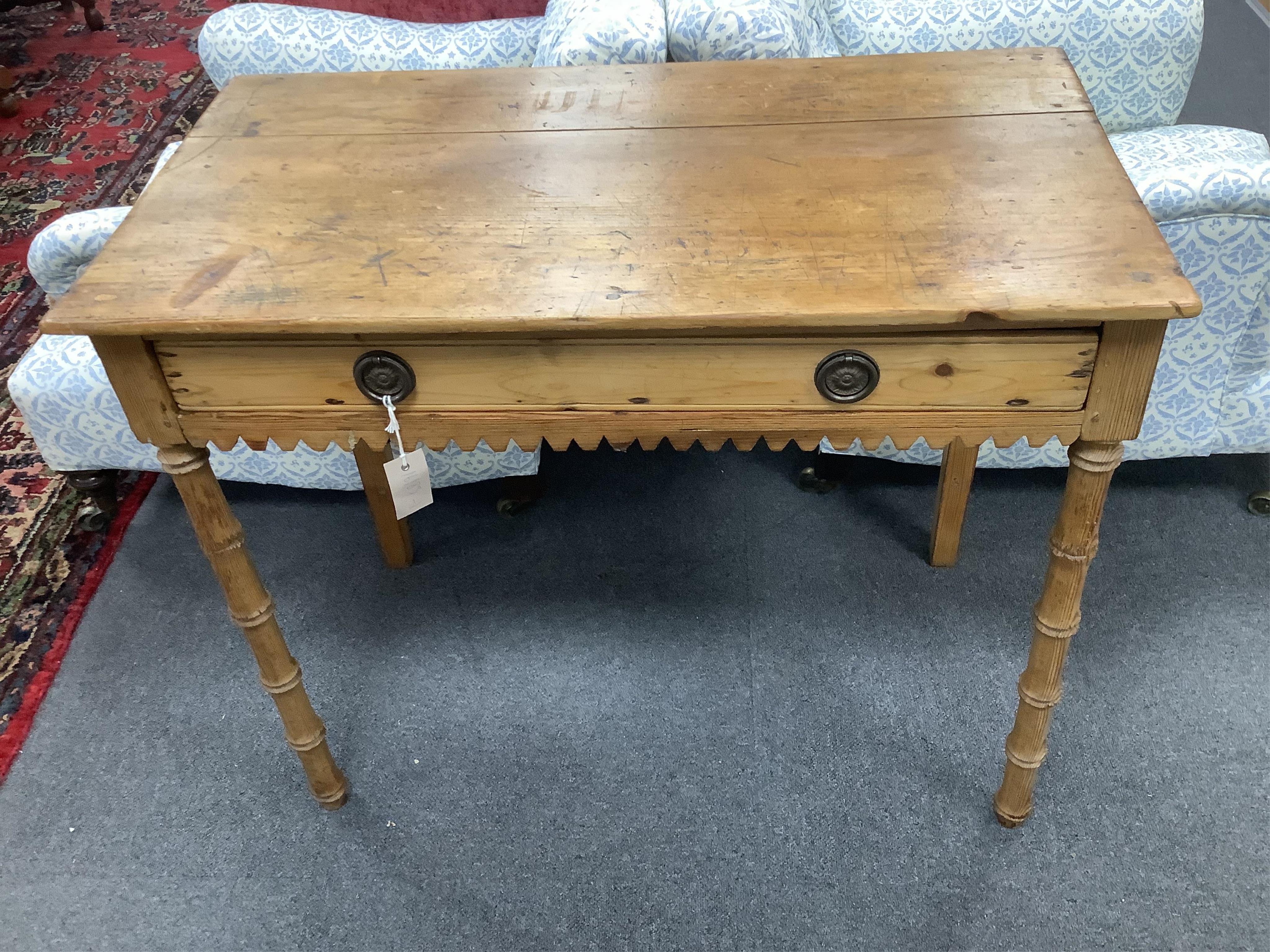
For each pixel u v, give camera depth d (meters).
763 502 1.86
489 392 1.00
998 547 1.74
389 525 1.68
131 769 1.48
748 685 1.54
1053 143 1.12
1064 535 1.06
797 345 0.95
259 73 1.83
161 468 1.72
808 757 1.44
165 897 1.33
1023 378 0.95
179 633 1.67
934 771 1.41
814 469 1.84
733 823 1.37
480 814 1.40
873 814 1.37
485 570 1.75
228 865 1.36
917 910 1.27
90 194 2.77
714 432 1.03
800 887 1.30
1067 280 0.90
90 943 1.28
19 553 1.83
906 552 1.74
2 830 1.41
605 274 0.96
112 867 1.36
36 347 1.64
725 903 1.29
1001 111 1.19
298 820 1.41
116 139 3.01
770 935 1.25
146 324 0.92
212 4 3.74
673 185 1.09
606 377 0.99
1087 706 1.47
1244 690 1.48
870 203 1.03
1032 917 1.25
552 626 1.65
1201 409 1.58
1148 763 1.40
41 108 3.17
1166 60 1.82
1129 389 0.95
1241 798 1.35
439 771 1.46
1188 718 1.45
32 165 2.90
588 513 1.85
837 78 1.29
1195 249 1.38
